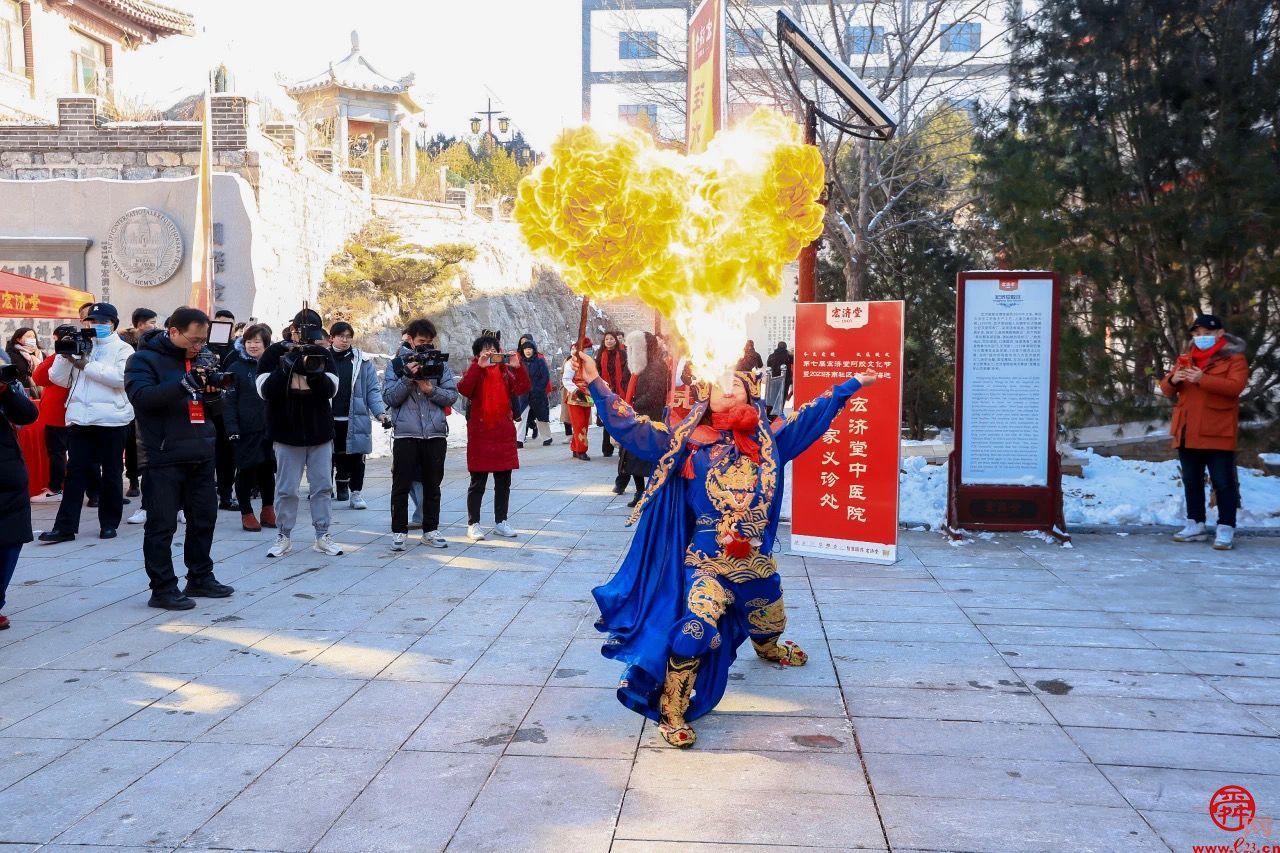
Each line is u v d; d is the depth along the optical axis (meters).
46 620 6.28
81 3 27.64
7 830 3.52
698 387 4.60
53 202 18.72
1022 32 11.00
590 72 24.08
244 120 20.06
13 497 6.01
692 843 3.39
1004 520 8.52
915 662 5.34
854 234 15.40
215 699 4.85
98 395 8.84
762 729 4.43
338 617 6.32
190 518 6.78
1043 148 10.53
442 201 33.03
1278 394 10.02
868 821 3.54
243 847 3.39
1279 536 8.65
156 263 18.62
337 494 11.24
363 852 3.36
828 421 4.76
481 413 8.73
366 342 25.14
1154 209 9.62
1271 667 5.19
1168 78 9.72
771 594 4.70
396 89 35.34
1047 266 10.46
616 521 9.80
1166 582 7.09
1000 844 3.37
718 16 10.09
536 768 4.02
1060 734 4.33
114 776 3.97
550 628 6.06
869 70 18.05
